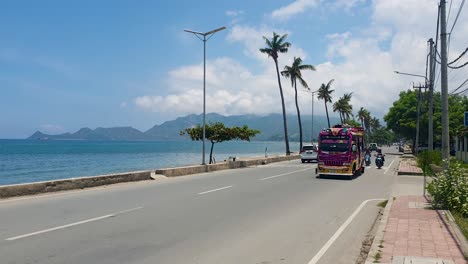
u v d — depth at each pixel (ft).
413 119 229.25
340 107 342.23
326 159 81.82
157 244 27.07
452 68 56.39
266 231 31.58
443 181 41.60
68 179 56.03
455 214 37.88
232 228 32.40
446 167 48.26
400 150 283.38
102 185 62.13
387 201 49.14
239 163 116.67
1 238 28.07
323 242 28.60
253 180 74.54
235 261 23.66
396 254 24.26
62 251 25.03
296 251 26.13
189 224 33.65
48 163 189.37
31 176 125.90
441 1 50.78
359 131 94.68
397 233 29.71
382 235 29.09
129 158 236.63
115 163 187.21
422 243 26.81
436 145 240.53
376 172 101.30
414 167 108.78
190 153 319.27
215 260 23.75
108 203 44.42
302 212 40.52
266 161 139.13
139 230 31.12
